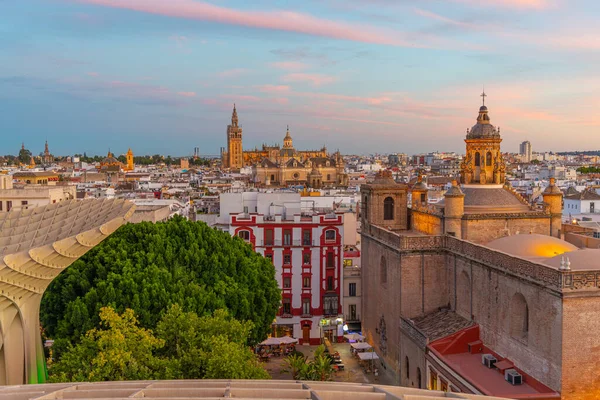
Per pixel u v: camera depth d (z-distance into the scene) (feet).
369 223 247.50
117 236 205.67
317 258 282.15
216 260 202.49
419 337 184.34
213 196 639.76
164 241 204.23
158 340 145.07
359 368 236.84
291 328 281.95
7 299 136.67
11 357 142.31
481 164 231.50
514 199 228.22
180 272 190.19
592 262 153.17
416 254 203.62
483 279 174.60
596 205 456.04
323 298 282.36
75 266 189.16
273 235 281.95
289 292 282.36
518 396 138.21
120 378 132.87
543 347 143.43
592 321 136.56
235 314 191.31
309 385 112.88
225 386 113.19
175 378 134.51
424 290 204.03
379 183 248.52
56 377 133.28
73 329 169.17
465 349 175.42
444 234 212.64
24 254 131.34
